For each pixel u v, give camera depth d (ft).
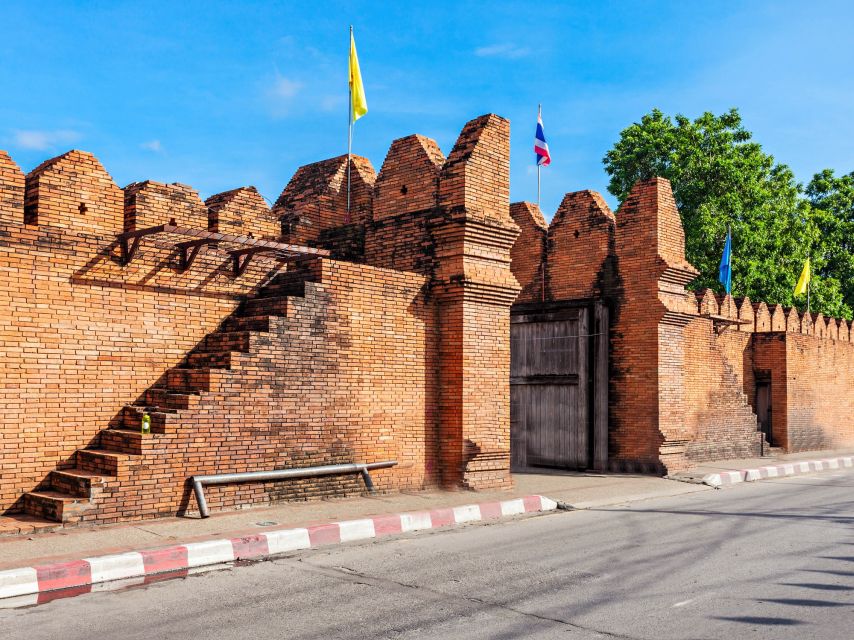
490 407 42.93
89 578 23.73
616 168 104.12
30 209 33.01
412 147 45.01
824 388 81.66
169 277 36.37
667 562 26.86
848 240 128.88
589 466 55.42
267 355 35.45
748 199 96.58
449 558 27.37
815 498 44.91
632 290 54.19
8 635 18.54
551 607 21.17
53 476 31.50
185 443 32.37
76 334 32.76
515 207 61.46
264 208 42.04
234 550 27.25
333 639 18.34
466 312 41.98
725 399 65.21
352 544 29.89
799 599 22.00
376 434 39.78
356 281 39.32
